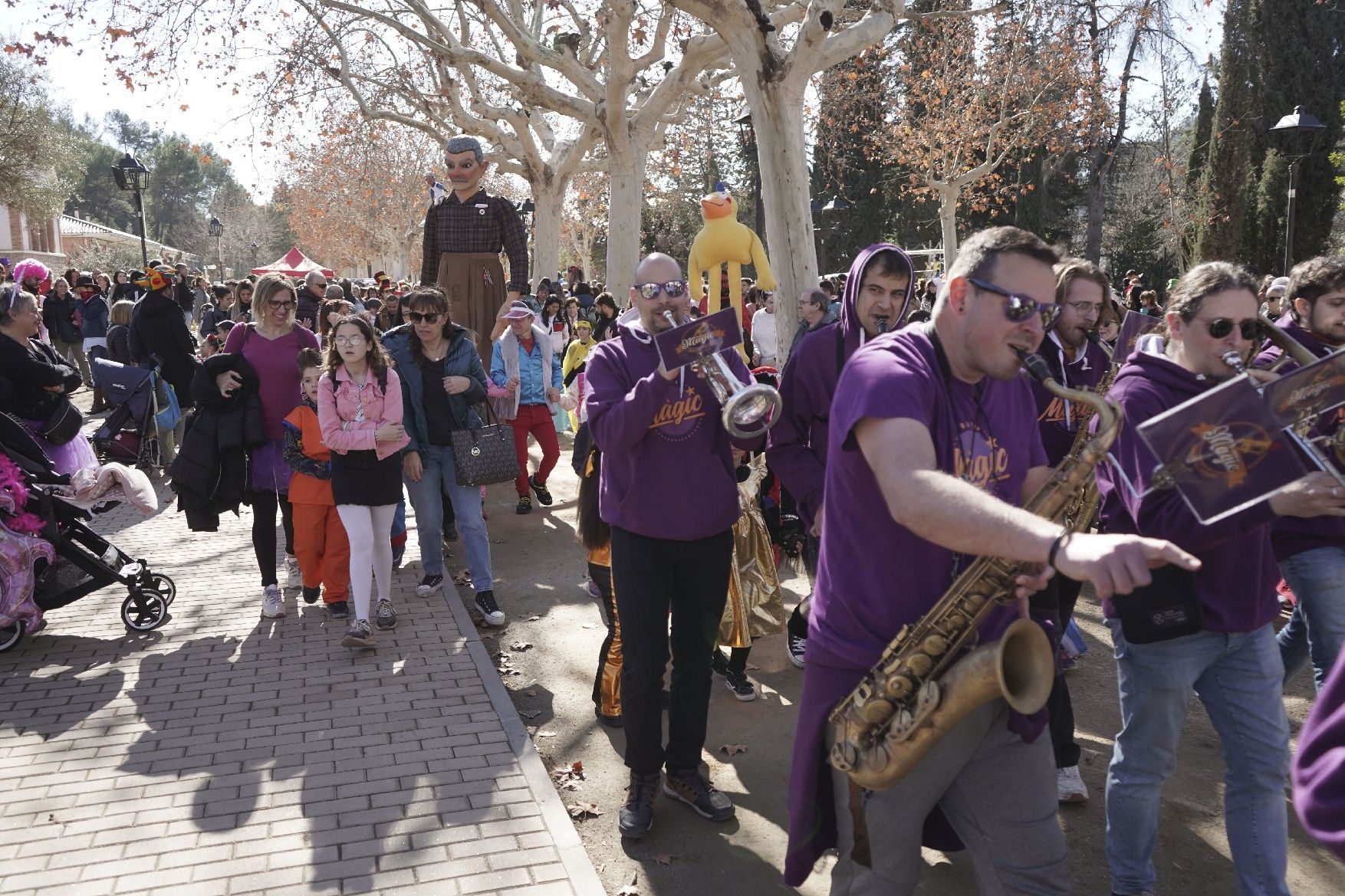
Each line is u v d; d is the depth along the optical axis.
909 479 1.89
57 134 37.22
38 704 4.66
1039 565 2.05
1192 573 2.71
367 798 3.77
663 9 12.86
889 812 2.23
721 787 4.02
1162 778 2.92
